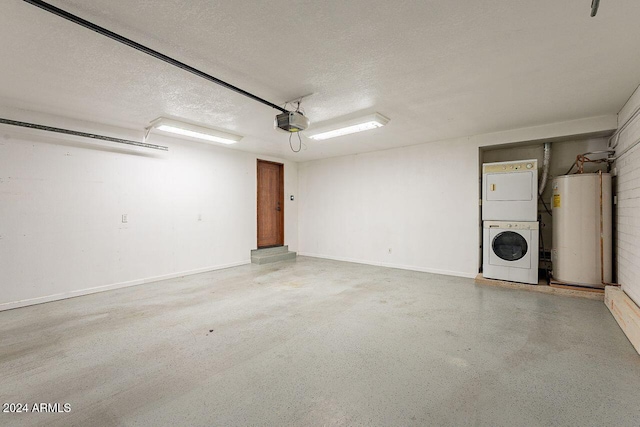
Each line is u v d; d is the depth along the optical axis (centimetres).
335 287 439
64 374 209
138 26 195
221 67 252
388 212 593
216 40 212
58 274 382
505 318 312
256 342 259
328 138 496
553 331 278
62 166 385
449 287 436
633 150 310
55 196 380
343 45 218
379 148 588
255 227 647
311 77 270
